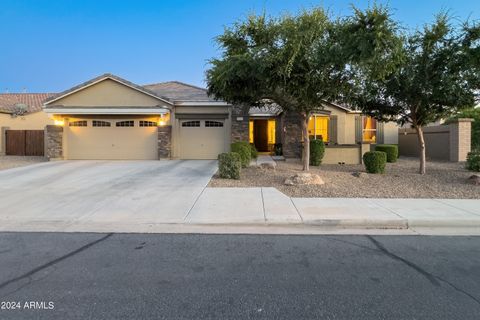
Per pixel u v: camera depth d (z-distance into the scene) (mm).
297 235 5754
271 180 10797
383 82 10711
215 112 18234
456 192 8969
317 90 10086
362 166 15039
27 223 6387
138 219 6492
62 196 8492
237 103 12336
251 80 9898
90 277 4016
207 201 7938
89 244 5230
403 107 11766
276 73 9305
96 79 17719
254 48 9250
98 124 18156
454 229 6180
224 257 4695
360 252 4918
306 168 11406
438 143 18672
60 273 4129
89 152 18172
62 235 5691
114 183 10391
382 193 8883
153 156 18156
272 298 3498
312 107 11016
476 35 9594
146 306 3328
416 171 12828
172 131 18328
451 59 9914
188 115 18250
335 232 5957
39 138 21031
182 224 6309
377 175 11781
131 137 18109
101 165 15242
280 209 7168
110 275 4074
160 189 9414
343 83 9977
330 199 8156
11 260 4551
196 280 3939
